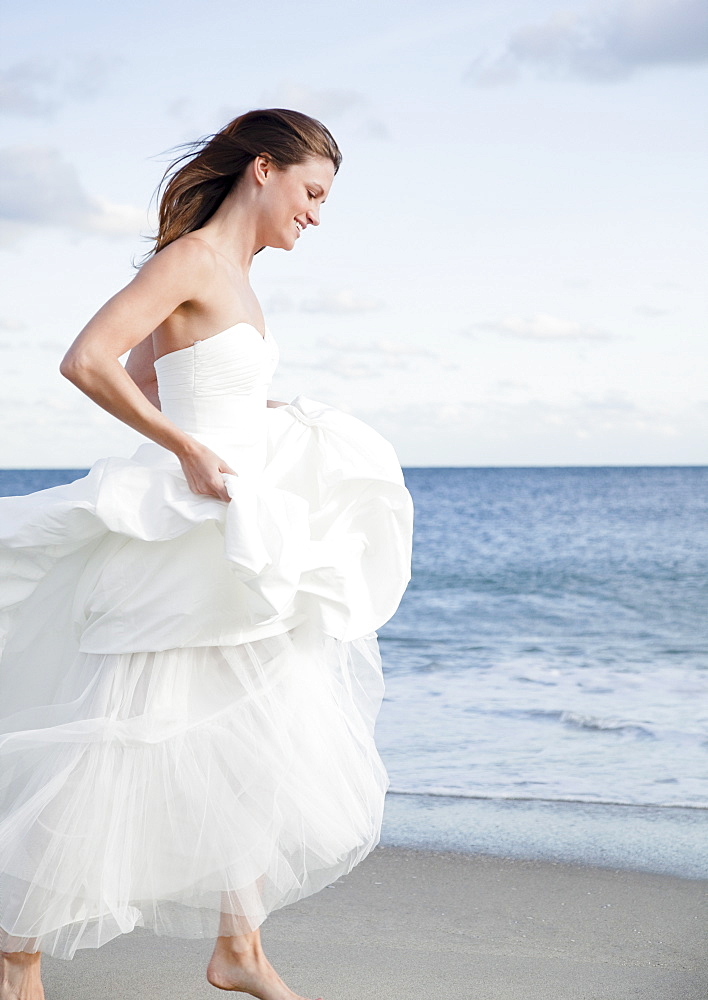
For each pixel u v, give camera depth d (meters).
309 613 2.15
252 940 2.19
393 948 2.70
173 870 1.99
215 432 2.14
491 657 8.58
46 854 1.94
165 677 2.04
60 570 2.16
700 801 4.26
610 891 3.19
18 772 2.10
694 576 15.05
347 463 2.35
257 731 2.07
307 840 2.12
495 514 26.86
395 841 3.73
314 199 2.27
